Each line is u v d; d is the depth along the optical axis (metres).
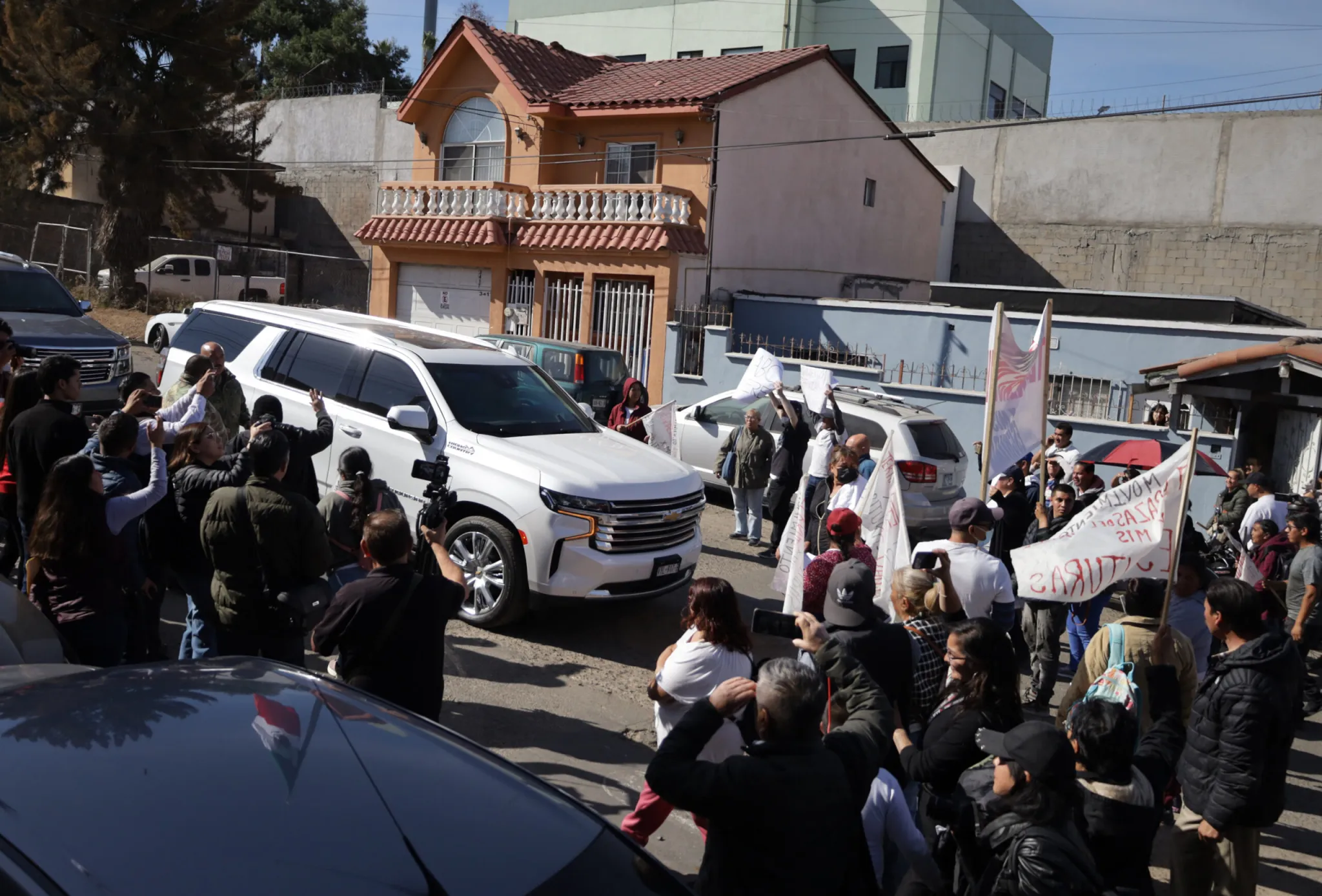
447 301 22.67
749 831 3.05
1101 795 3.45
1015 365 6.93
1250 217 25.33
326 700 3.03
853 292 25.23
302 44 49.31
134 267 30.62
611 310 20.56
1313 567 7.48
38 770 2.38
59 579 5.18
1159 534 5.39
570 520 7.67
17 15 28.72
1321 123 24.50
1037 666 7.45
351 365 8.96
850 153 24.44
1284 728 4.21
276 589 4.97
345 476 6.28
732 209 21.14
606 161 21.78
